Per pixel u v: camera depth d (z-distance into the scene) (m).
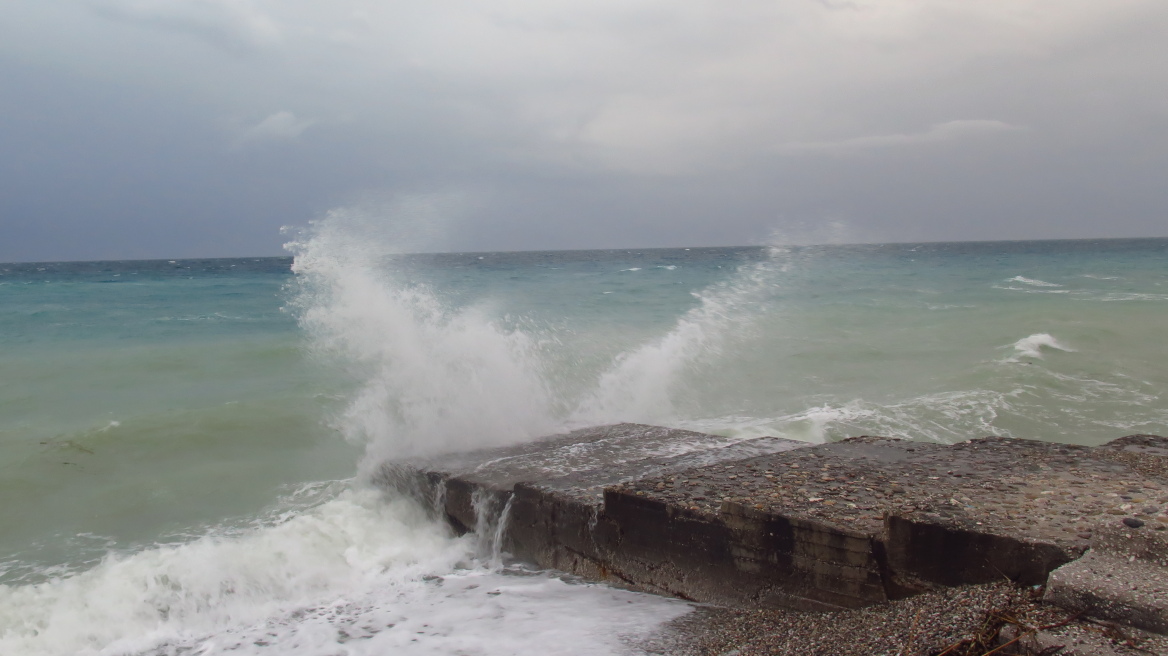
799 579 3.70
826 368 11.29
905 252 68.06
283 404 9.08
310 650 3.80
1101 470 4.22
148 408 9.11
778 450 5.64
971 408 8.99
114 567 4.64
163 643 4.07
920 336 14.09
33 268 69.81
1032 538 3.08
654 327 14.28
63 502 6.15
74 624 4.16
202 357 12.37
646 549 4.31
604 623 3.87
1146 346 12.53
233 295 25.20
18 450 7.29
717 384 10.04
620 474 5.29
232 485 6.57
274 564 4.82
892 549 3.40
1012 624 2.64
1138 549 2.81
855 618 3.30
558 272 35.22
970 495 3.77
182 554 4.80
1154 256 55.09
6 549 5.27
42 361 11.95
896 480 4.21
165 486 6.51
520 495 5.05
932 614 3.02
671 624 3.79
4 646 3.97
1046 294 21.62
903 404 9.20
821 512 3.74
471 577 4.77
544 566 4.89
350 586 4.72
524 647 3.64
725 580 3.98
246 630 4.13
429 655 3.63
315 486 6.57
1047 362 11.38
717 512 4.00
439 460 6.11
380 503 5.93
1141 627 2.43
